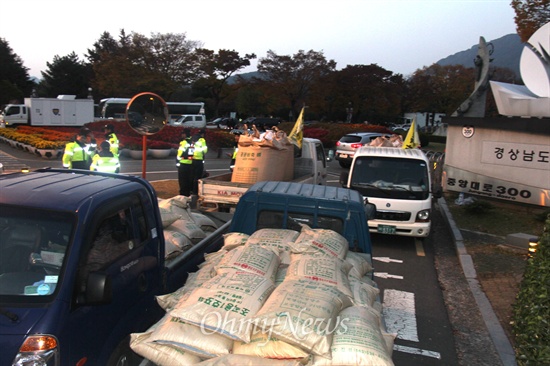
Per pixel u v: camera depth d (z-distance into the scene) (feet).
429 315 21.91
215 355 10.07
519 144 43.80
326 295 10.78
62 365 9.95
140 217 13.94
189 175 42.68
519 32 60.13
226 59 197.36
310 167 40.01
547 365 13.57
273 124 187.93
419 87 207.51
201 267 14.15
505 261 29.60
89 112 121.49
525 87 49.47
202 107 177.37
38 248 11.10
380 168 33.42
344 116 206.49
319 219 17.04
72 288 10.57
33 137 81.25
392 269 28.53
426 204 31.99
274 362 9.89
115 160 34.71
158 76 169.78
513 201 44.39
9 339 9.49
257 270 11.98
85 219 11.36
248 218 17.56
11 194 11.84
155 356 10.39
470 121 47.06
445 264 30.04
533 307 15.03
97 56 262.67
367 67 190.90
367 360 9.70
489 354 18.25
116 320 12.14
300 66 195.83
